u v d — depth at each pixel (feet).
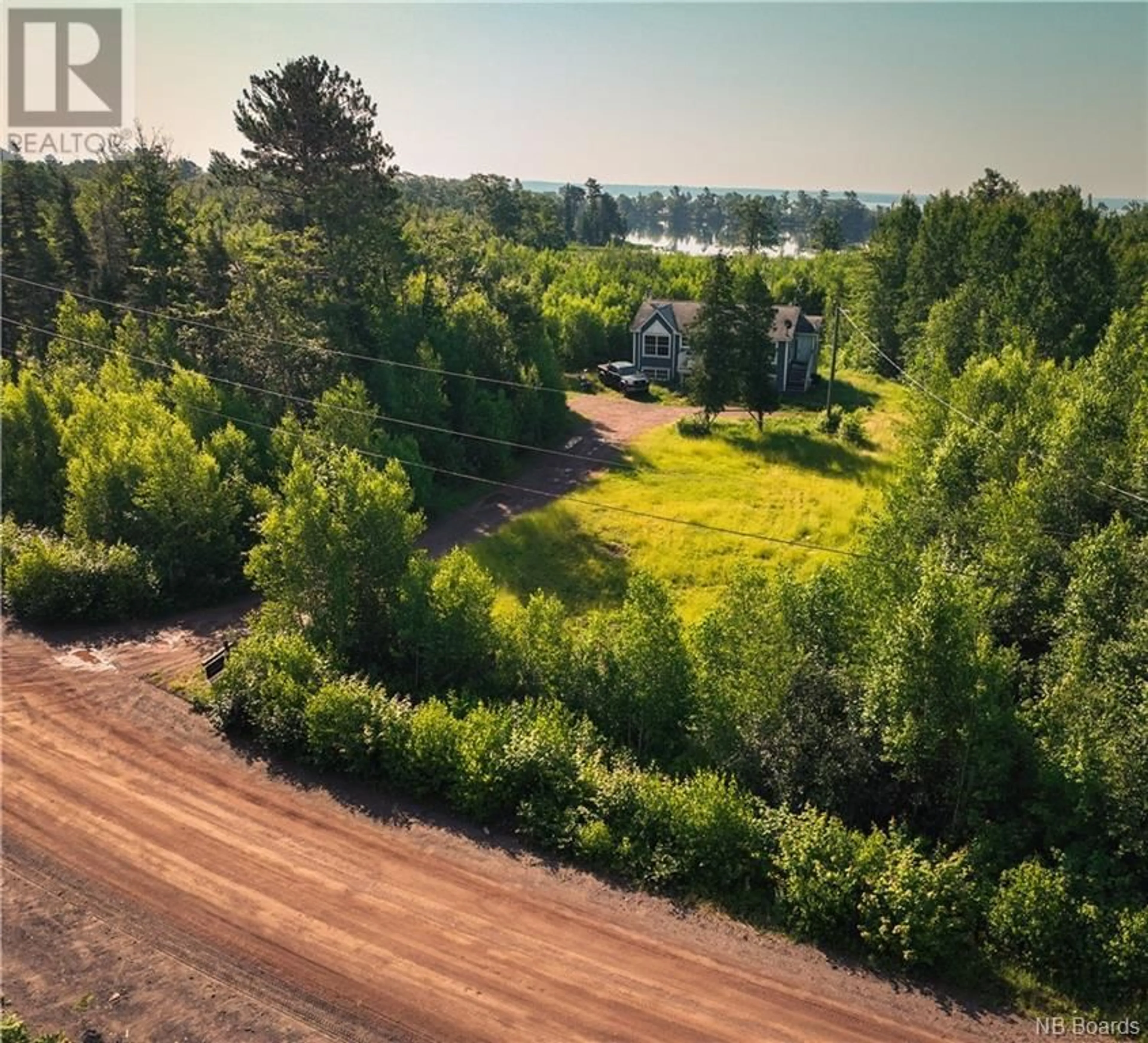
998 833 52.90
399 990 45.62
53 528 94.79
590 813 56.13
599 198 549.95
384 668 71.82
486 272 164.55
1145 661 56.13
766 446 151.02
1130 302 167.22
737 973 47.21
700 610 95.25
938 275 211.20
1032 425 90.58
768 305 155.02
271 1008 44.47
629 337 224.53
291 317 119.03
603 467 140.67
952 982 47.01
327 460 86.58
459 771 58.90
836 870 50.19
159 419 96.43
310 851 55.21
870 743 58.03
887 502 90.63
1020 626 69.10
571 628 71.56
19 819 56.95
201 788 60.75
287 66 127.75
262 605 88.02
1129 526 67.51
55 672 74.13
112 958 47.09
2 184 152.87
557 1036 43.29
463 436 132.46
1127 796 49.24
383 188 137.80
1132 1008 45.11
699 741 61.26
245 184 135.95
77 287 154.61
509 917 50.49
